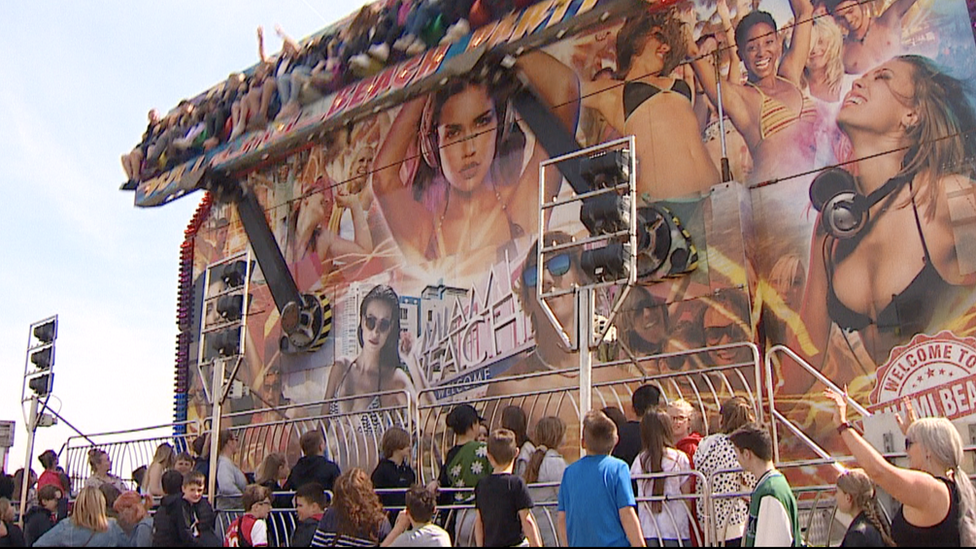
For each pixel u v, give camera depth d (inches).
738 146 459.8
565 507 256.2
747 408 297.7
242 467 555.5
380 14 565.3
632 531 241.6
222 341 479.8
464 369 547.5
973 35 400.2
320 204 658.8
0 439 613.6
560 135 528.1
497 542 256.1
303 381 639.8
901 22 422.3
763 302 436.8
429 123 602.9
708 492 271.4
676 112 483.8
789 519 227.3
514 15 492.7
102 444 558.3
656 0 441.7
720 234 446.0
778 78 454.3
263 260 676.7
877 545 219.1
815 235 428.8
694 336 445.1
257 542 335.6
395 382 583.2
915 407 387.2
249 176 709.9
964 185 391.9
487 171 563.8
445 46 524.1
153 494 443.2
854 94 429.7
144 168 738.2
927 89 409.1
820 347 417.1
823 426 406.9
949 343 383.6
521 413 342.3
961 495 215.2
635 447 313.4
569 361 496.1
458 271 566.3
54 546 300.5
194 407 719.1
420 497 261.1
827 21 443.8
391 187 616.7
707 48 480.4
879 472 216.8
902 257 403.2
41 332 569.6
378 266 613.0
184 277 761.0
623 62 511.2
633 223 333.4
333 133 661.9
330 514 283.4
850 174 423.8
